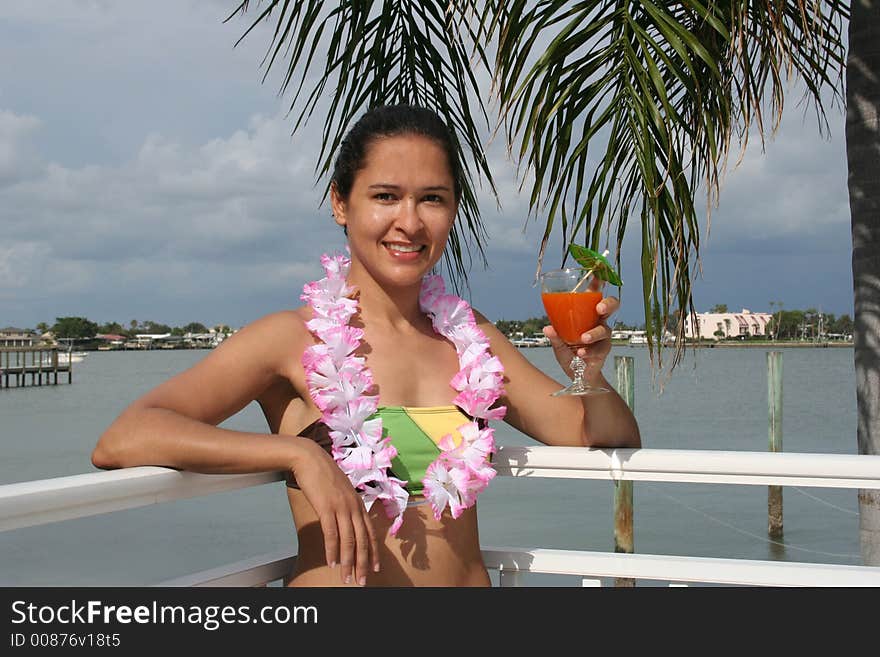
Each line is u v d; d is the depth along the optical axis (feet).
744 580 4.42
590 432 4.95
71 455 51.39
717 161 7.53
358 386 4.41
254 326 4.52
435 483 4.39
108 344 333.83
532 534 30.53
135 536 28.63
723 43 8.85
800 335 231.71
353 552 3.82
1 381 125.80
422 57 10.54
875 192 9.39
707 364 170.19
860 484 4.23
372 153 4.58
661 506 35.42
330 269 4.84
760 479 4.41
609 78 7.86
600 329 4.69
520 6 7.73
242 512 32.83
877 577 4.27
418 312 5.08
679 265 7.64
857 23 9.36
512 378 5.23
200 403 4.27
